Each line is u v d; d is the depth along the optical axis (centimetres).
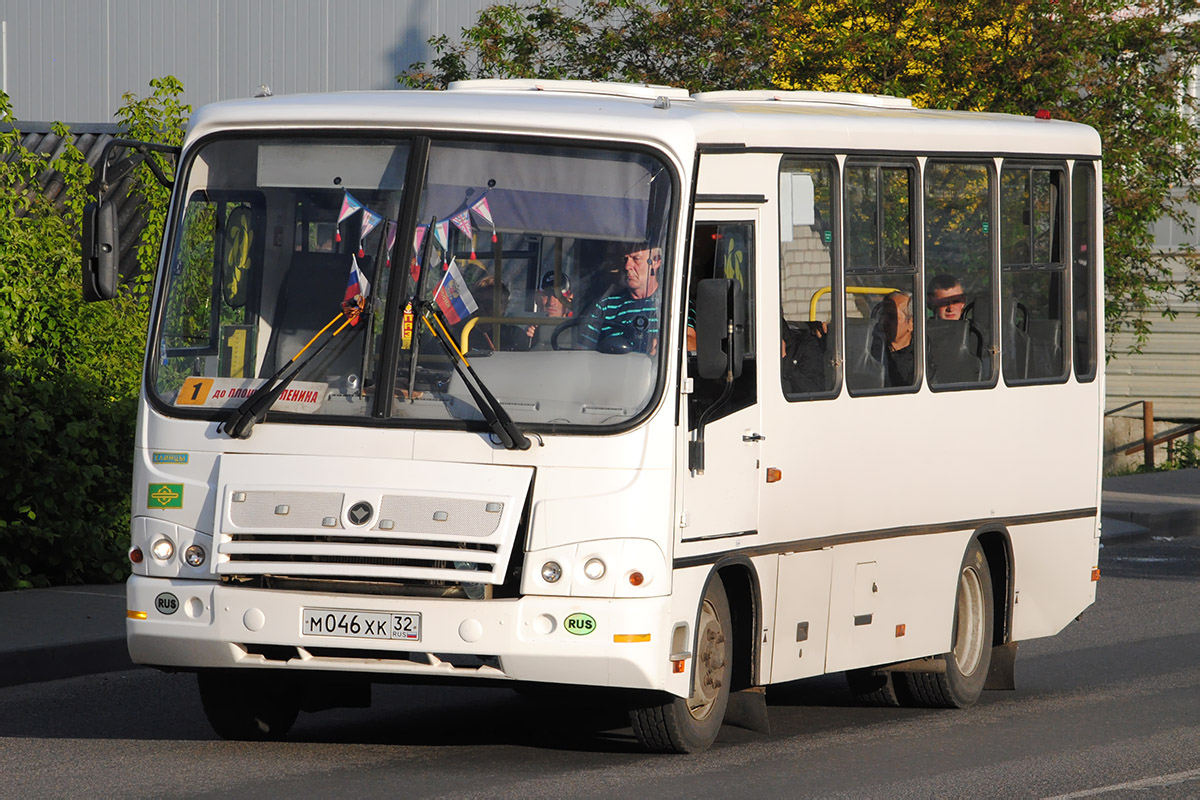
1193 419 9100
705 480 2511
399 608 2303
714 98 3006
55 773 2414
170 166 4978
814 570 2805
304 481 2355
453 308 2408
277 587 2355
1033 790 2436
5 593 3922
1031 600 3425
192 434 2417
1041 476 3394
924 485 3070
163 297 2494
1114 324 7312
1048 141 3434
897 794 2386
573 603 2322
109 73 9388
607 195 2430
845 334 2875
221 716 2656
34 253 4212
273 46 9038
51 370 4206
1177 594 4941
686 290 2433
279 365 2431
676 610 2412
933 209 3119
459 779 2392
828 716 3172
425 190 2444
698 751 2611
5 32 9556
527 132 2442
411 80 6450
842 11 6175
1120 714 3150
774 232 2697
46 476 4025
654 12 6209
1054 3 6228
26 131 6600
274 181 2484
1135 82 6431
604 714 3041
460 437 2355
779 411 2694
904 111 3278
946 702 3219
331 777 2392
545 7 6347
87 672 3375
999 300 3278
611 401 2377
